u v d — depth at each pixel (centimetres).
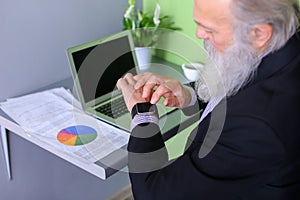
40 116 136
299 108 76
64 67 161
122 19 177
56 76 160
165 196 83
